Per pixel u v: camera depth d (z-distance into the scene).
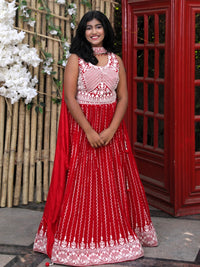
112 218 2.69
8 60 3.46
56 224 2.73
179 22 3.34
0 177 3.73
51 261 2.67
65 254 2.63
